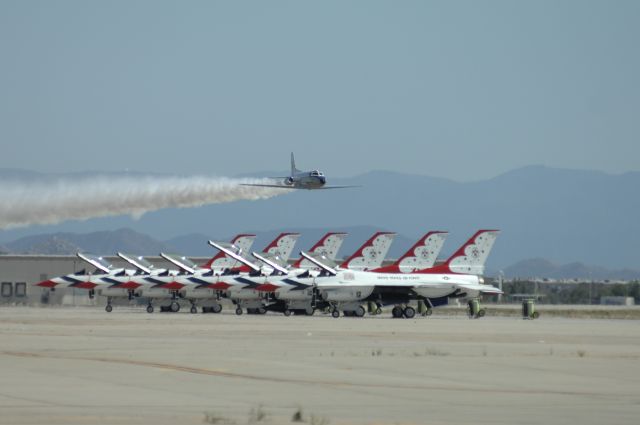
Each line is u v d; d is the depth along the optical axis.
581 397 85.88
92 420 70.06
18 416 71.19
